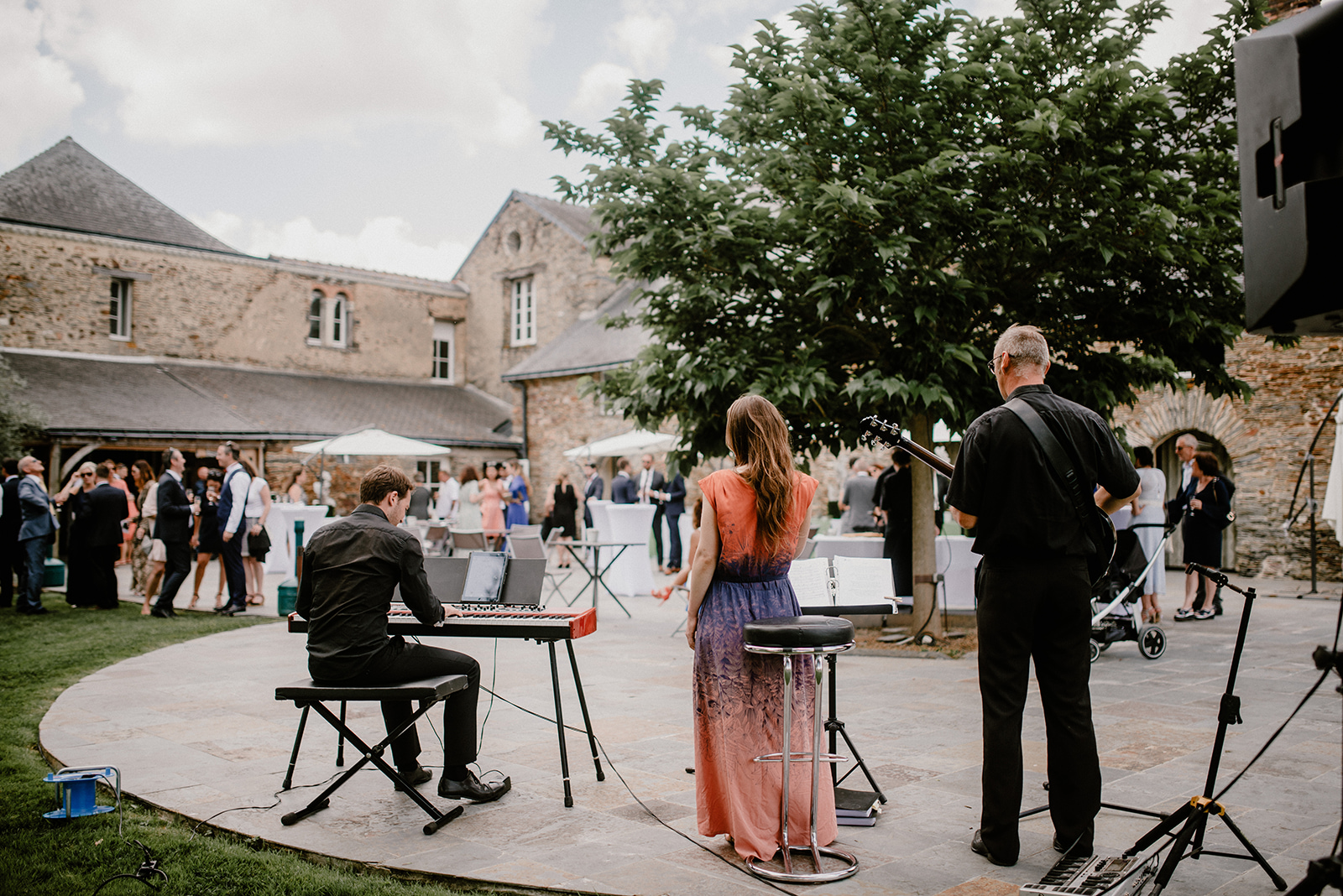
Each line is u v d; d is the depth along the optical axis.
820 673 3.20
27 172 22.30
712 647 3.33
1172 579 14.72
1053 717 3.30
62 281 21.47
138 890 3.08
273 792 4.16
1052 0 7.12
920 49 7.15
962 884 3.10
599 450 17.58
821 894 3.03
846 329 7.82
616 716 5.61
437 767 4.59
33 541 10.64
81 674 7.12
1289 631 8.98
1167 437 14.97
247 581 11.81
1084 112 6.70
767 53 7.80
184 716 5.67
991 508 3.26
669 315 8.03
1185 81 7.04
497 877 3.17
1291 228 1.94
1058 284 7.52
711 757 3.36
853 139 7.38
